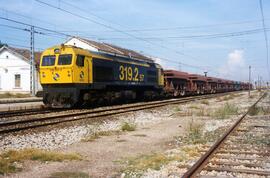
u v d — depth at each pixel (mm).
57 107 24328
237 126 14992
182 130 15055
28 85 50031
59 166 8500
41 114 19797
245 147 10336
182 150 10227
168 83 45594
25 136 12727
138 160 9039
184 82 53562
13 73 51312
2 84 52188
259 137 12297
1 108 24875
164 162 8672
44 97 24031
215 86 73312
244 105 31406
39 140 12086
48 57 23859
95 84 25297
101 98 26875
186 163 8445
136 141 12242
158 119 19984
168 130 15133
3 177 7441
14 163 8641
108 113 20562
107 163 8852
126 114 21547
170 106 29547
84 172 7922
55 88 23547
